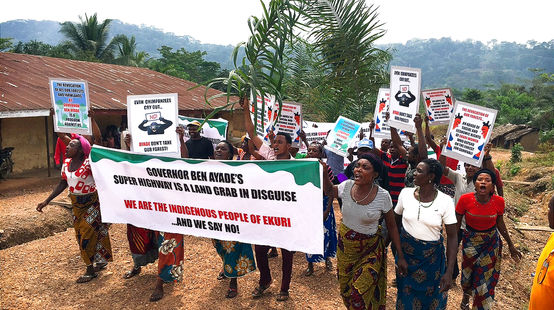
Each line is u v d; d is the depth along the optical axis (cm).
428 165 388
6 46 4369
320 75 1173
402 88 522
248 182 444
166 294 508
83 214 532
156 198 498
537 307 314
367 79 941
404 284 404
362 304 384
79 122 546
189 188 475
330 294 511
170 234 496
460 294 555
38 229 775
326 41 903
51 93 545
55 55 4131
